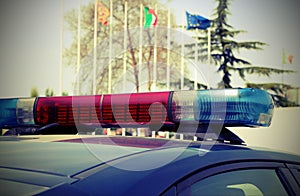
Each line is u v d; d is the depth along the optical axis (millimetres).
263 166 1833
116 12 15391
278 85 14406
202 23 11539
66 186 1334
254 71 14758
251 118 1727
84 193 1312
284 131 8562
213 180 1553
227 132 1921
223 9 14930
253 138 8430
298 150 8531
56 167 1504
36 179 1388
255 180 1754
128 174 1419
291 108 8578
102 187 1350
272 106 1840
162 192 1364
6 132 2088
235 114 1729
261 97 1758
